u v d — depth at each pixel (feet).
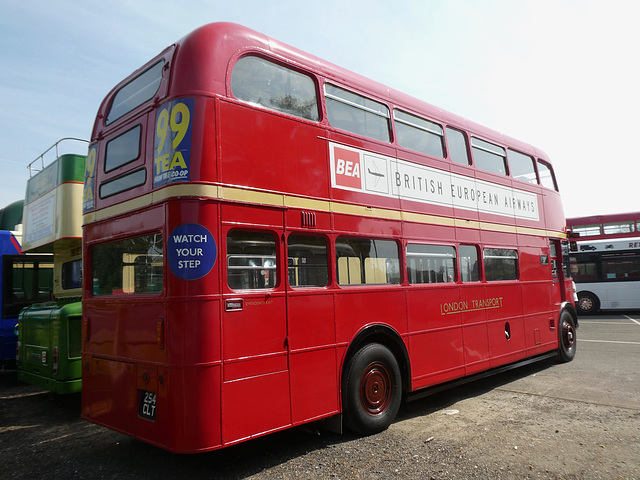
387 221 19.24
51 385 21.81
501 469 13.89
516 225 28.22
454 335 22.11
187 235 13.03
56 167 25.00
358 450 15.83
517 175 29.58
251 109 14.80
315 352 15.67
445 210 22.57
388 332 18.57
